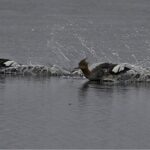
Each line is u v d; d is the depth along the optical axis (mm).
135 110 17172
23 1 68875
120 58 32562
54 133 14297
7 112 16625
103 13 59469
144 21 52594
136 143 13523
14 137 13875
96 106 17750
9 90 20797
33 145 13250
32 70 26312
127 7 64938
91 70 24344
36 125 15070
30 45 36844
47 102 18328
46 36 41875
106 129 14750
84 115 16344
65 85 22453
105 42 39250
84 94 20109
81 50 35562
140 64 30297
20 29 45656
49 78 24812
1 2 67312
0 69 26562
